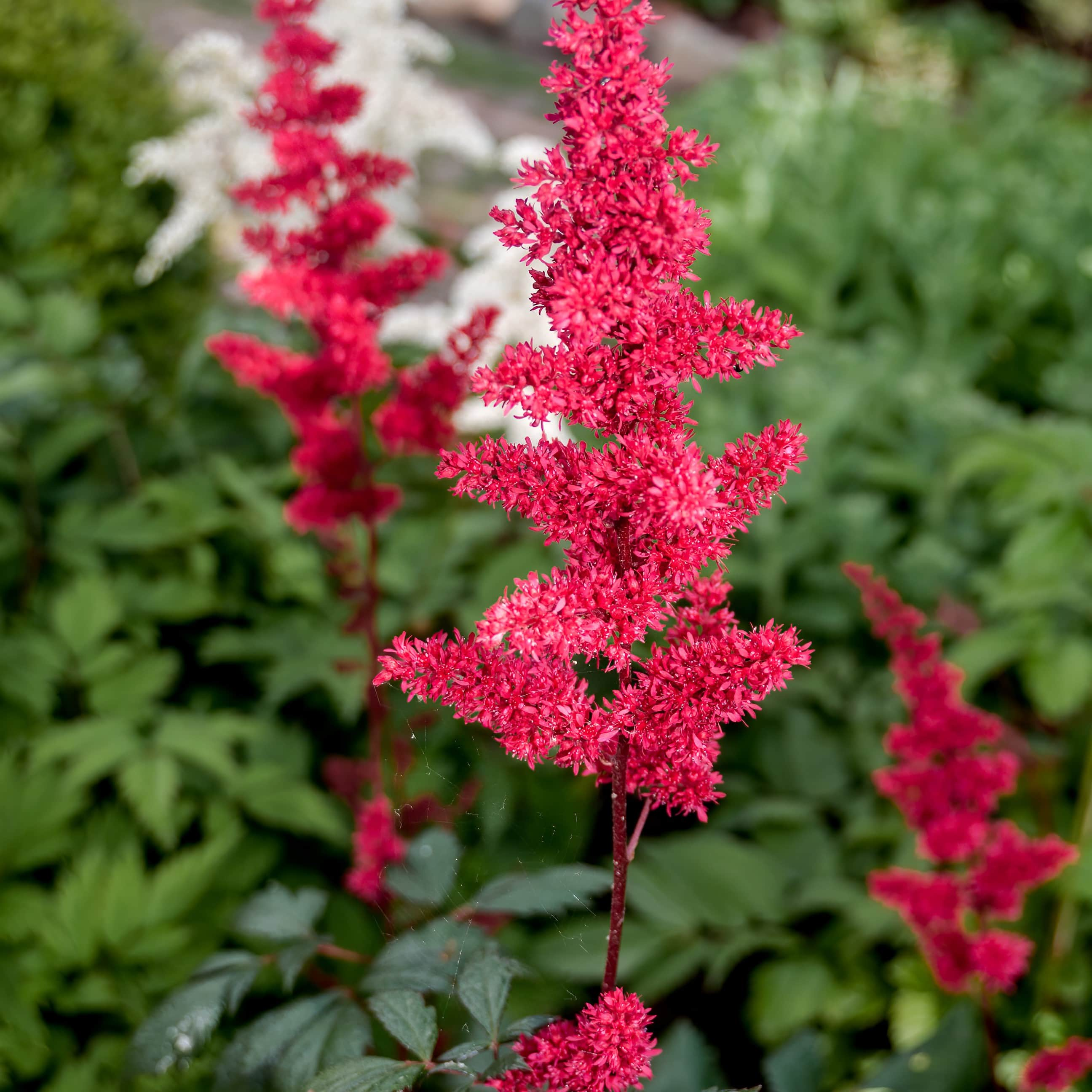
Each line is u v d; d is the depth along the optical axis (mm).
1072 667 3090
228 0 11102
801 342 5520
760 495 1176
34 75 4348
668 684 1175
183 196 3885
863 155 7980
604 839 3299
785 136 7812
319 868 2912
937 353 5797
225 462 3402
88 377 3533
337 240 2346
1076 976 2852
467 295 3361
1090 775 2902
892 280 6711
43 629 3117
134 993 2227
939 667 2186
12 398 3539
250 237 2381
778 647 1156
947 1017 2229
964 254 5898
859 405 4742
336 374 2324
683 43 13188
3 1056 2078
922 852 2178
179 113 4879
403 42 3467
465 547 3469
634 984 2805
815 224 6602
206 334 3582
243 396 4012
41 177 4258
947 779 2203
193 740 2725
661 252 1062
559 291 1041
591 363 1087
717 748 1222
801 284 6297
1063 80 10828
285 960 1771
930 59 12625
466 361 2385
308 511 2463
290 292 2285
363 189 2381
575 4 1054
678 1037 2307
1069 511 3027
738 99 9188
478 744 2898
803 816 3234
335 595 3449
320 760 3244
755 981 2994
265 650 3176
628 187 1045
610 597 1107
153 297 4617
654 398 1133
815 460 4238
